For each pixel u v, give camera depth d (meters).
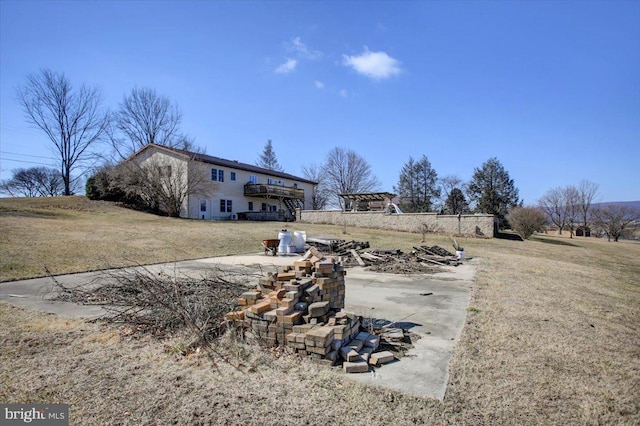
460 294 6.65
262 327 3.69
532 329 4.43
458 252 12.20
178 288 4.91
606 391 2.82
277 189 34.94
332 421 2.36
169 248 12.65
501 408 2.53
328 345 3.31
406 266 10.27
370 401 2.61
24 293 6.20
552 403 2.62
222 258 11.71
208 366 3.19
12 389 2.74
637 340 4.16
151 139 37.16
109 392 2.72
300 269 4.39
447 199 48.22
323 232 21.02
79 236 13.35
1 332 4.06
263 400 2.62
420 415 2.43
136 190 27.08
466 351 3.63
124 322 4.39
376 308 5.52
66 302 5.54
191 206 28.80
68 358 3.35
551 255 16.69
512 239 24.56
